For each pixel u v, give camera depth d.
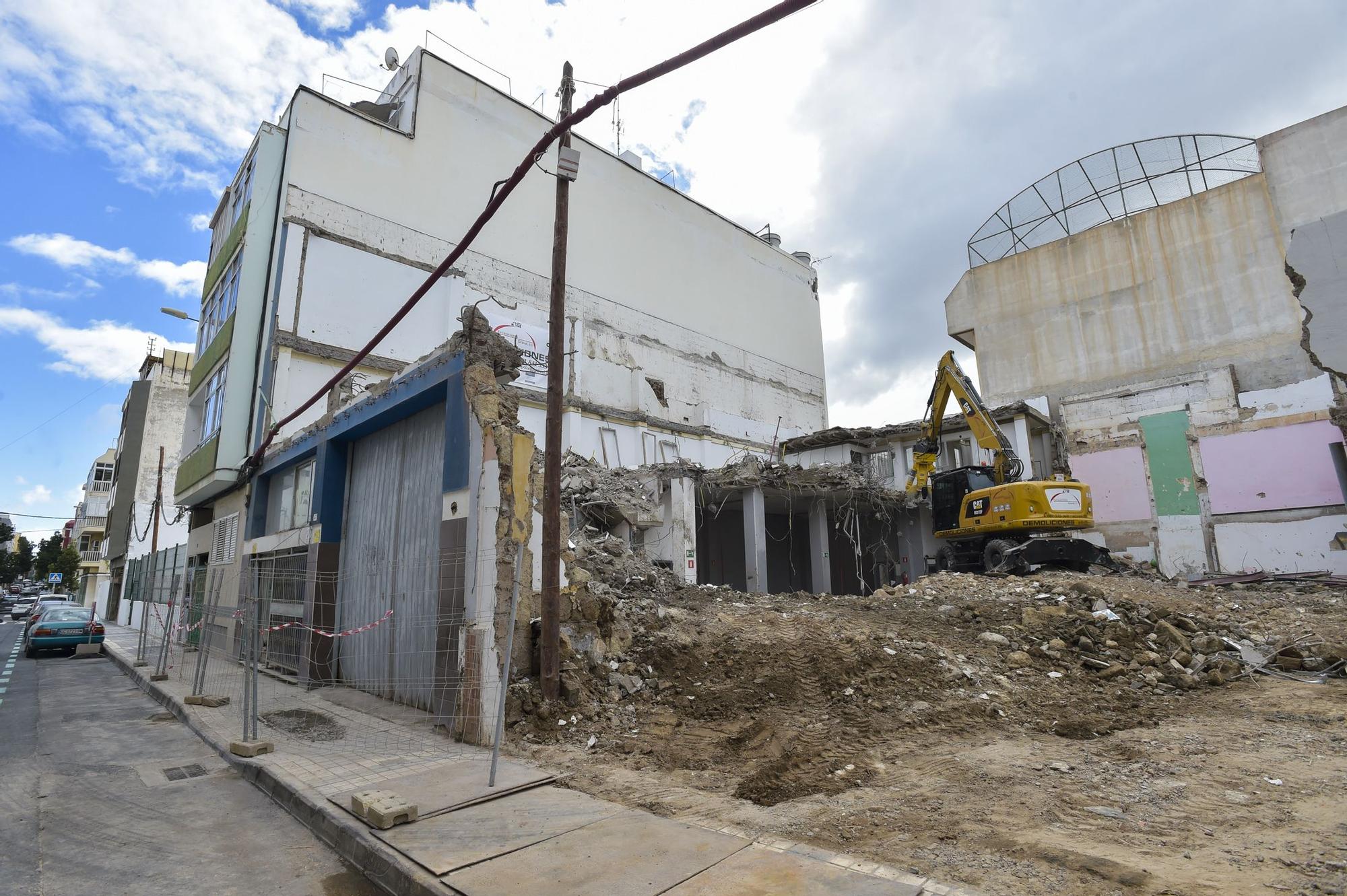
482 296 23.39
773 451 32.44
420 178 22.39
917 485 20.22
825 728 6.71
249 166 19.83
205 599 16.25
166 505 36.72
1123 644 9.54
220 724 8.82
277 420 17.22
